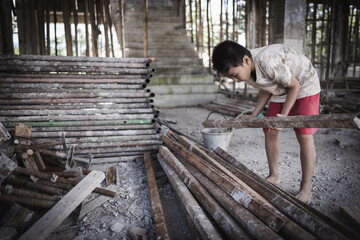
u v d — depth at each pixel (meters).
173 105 9.28
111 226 2.25
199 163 2.63
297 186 2.94
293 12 8.69
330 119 1.77
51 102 3.42
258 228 1.66
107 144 3.57
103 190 2.67
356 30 11.62
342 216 2.33
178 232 2.21
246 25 9.41
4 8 6.75
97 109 3.58
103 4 8.84
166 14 11.32
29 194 2.15
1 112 3.33
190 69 9.80
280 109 2.71
